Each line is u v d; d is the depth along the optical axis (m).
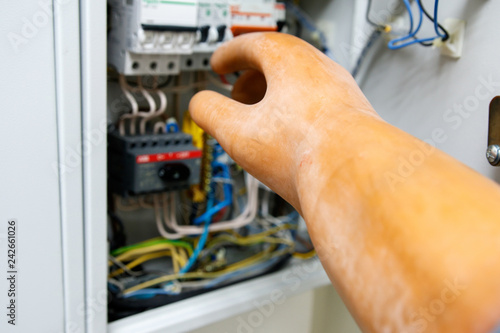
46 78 0.51
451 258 0.19
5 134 0.50
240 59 0.50
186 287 0.77
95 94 0.55
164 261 0.86
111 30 0.71
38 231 0.54
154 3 0.64
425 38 0.68
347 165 0.27
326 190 0.27
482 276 0.18
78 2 0.51
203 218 0.85
